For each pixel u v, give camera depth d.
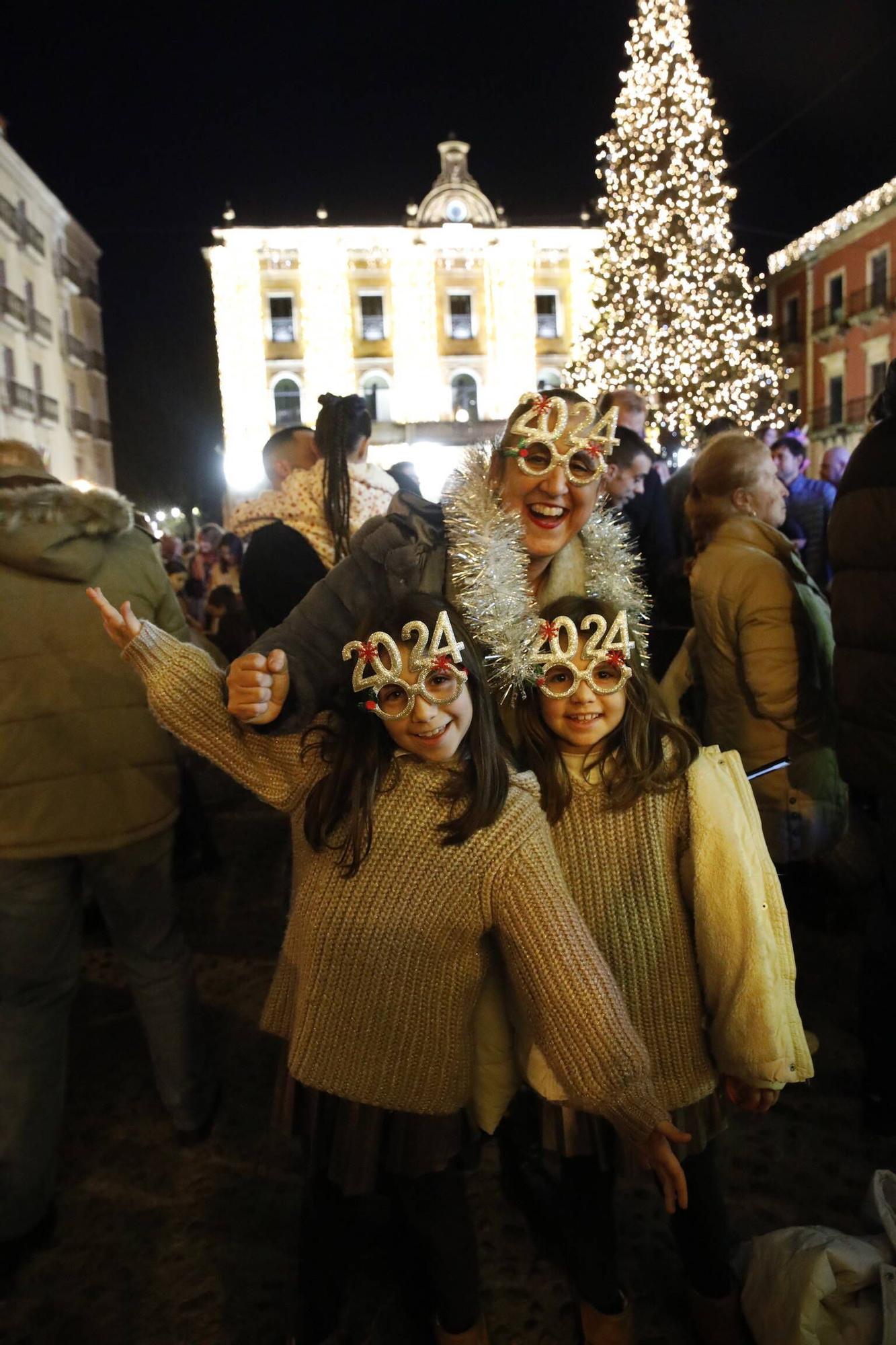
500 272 29.58
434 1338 2.02
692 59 16.92
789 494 5.64
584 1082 1.54
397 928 1.60
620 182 17.77
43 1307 2.15
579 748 1.74
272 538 2.75
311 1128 1.75
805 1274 1.82
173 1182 2.54
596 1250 1.85
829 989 3.30
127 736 2.35
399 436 28.02
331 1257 1.86
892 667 2.30
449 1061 1.67
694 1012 1.79
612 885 1.73
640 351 17.39
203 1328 2.08
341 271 29.09
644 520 4.43
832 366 25.67
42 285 25.05
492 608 1.69
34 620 2.23
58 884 2.31
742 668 2.84
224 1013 3.35
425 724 1.54
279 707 1.65
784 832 2.86
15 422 23.06
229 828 5.39
